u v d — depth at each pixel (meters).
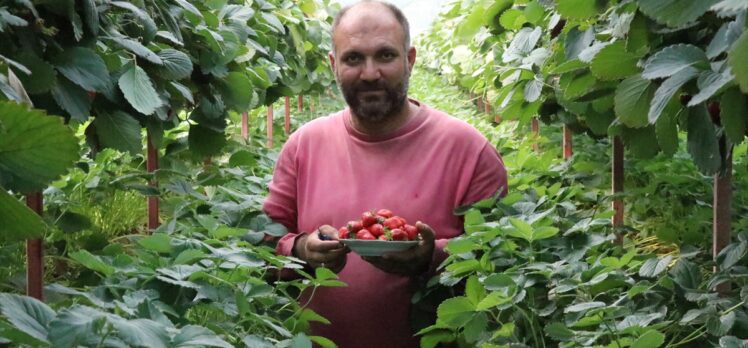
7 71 1.93
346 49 3.51
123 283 2.87
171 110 3.88
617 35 2.63
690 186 5.40
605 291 3.21
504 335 3.01
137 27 3.26
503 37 6.02
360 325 3.63
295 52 8.21
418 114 3.78
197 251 2.97
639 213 5.50
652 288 3.10
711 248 4.48
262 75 5.32
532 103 4.83
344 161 3.77
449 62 11.47
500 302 2.94
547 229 3.26
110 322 1.83
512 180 5.05
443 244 3.51
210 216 3.59
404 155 3.71
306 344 2.69
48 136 1.48
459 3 6.94
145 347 1.84
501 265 3.39
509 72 4.61
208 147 4.32
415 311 3.59
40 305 1.85
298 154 3.90
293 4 8.31
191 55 3.97
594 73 2.61
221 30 4.11
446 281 3.28
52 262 4.11
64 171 1.54
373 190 3.69
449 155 3.69
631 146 3.09
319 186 3.80
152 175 4.31
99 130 3.06
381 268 3.43
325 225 3.63
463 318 3.01
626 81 2.47
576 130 5.15
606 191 5.65
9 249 3.77
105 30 3.00
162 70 3.32
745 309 2.87
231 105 4.22
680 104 2.46
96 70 2.67
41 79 2.51
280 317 3.45
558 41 4.04
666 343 3.03
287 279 3.76
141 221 5.38
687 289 2.99
